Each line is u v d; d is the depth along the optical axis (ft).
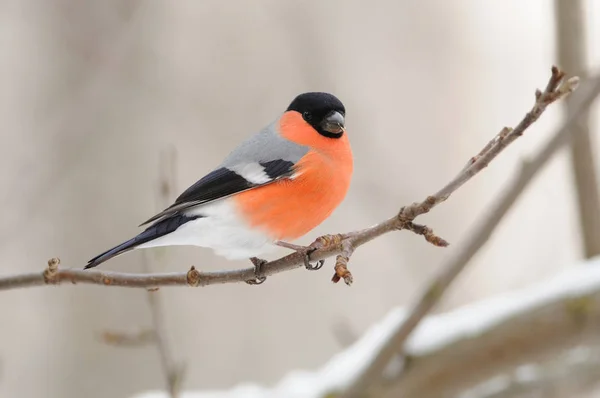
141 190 45.03
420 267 46.57
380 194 48.37
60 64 46.47
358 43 51.26
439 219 49.60
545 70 53.01
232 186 21.94
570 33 27.94
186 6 49.34
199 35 49.19
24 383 40.75
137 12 47.11
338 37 50.96
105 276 17.90
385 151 50.14
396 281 46.88
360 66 50.96
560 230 44.19
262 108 48.14
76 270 17.79
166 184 22.25
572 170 28.32
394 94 51.34
